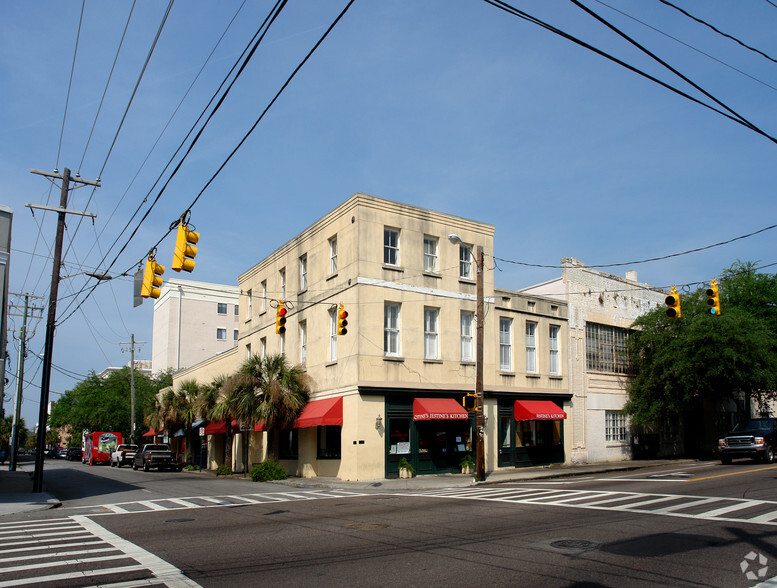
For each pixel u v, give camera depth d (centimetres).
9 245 2045
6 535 1223
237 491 2244
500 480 2455
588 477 2506
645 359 3584
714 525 1138
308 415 2755
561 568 847
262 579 817
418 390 2681
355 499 1795
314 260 3023
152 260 1772
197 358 7725
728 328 3128
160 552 1009
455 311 2909
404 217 2805
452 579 800
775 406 4769
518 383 3089
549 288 3534
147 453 4250
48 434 13825
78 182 2456
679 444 3909
